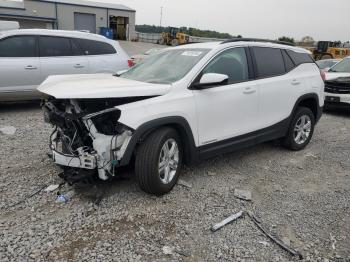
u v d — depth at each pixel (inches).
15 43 312.5
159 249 126.4
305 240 136.9
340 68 426.3
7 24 330.3
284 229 143.7
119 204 155.3
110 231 135.2
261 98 205.2
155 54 214.4
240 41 204.1
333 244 135.0
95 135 148.2
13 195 158.9
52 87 157.9
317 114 255.9
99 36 359.3
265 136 215.2
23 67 311.9
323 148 256.2
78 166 150.3
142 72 194.4
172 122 160.1
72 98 142.2
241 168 207.6
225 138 188.5
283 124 226.4
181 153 172.4
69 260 118.0
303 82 237.8
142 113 150.4
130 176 176.1
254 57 208.1
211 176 192.5
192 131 170.1
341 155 241.1
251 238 136.3
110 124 153.2
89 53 347.3
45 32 327.3
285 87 221.8
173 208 154.7
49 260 117.5
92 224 139.1
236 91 189.8
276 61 223.8
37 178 177.2
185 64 181.6
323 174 205.8
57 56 329.7
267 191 178.5
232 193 173.0
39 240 127.5
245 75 200.5
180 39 1651.1
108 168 149.4
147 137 156.2
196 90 172.7
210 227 141.8
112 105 152.7
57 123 155.7
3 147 222.4
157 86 161.8
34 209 148.0
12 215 142.9
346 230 145.0
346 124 344.2
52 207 150.2
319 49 1090.1
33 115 313.6
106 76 193.3
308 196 175.0
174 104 161.5
